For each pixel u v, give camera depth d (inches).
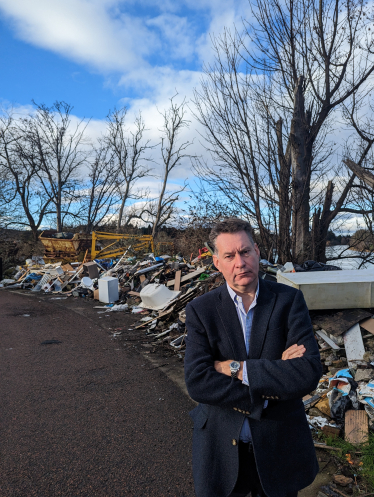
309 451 60.4
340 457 116.0
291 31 381.1
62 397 172.6
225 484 58.7
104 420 150.0
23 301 444.5
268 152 380.8
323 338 171.9
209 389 56.5
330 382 143.3
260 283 64.3
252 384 53.9
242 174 392.5
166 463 120.1
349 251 432.8
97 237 646.5
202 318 62.6
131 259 588.4
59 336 281.9
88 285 480.4
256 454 56.6
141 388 182.7
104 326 313.3
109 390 180.4
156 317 308.7
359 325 167.9
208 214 441.4
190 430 141.7
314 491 102.2
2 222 1026.7
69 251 695.1
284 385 53.2
